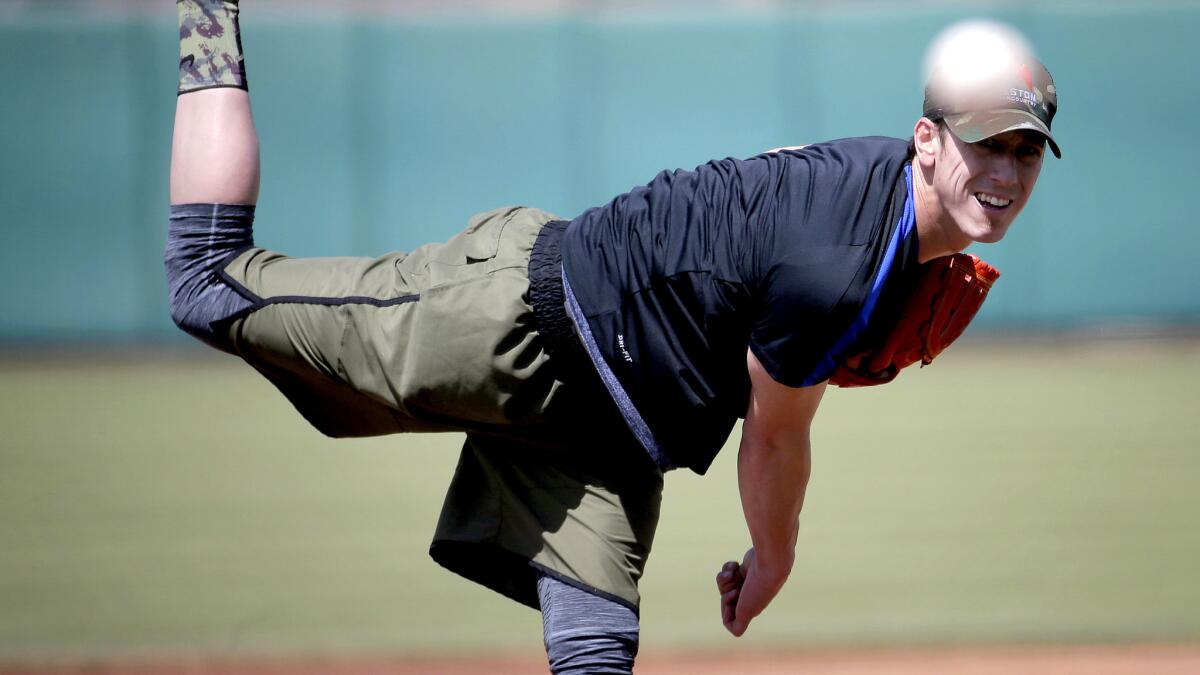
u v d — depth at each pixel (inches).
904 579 873.5
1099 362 1943.9
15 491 1180.5
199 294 424.5
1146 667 679.1
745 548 975.0
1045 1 2058.3
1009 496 1124.5
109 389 1788.9
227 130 425.7
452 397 406.3
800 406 389.1
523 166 2116.1
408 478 1237.1
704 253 379.6
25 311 2085.4
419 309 406.3
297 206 2097.7
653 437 399.9
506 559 431.5
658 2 2174.0
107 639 745.6
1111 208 2084.2
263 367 436.5
